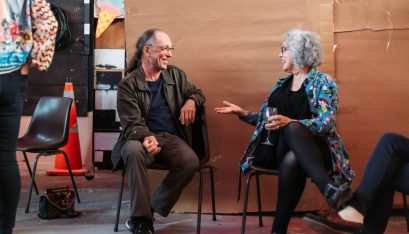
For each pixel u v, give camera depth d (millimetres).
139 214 2707
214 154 3361
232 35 3303
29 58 2328
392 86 3283
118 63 4773
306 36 2680
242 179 3357
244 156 2801
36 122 3709
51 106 3686
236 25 3297
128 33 3344
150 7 3332
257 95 3299
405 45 3275
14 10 2250
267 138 2670
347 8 3271
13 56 2227
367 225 2264
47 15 2354
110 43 4777
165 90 3049
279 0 3266
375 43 3271
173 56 3340
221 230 2971
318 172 2273
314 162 2311
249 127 3336
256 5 3279
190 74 3336
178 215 3332
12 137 2262
